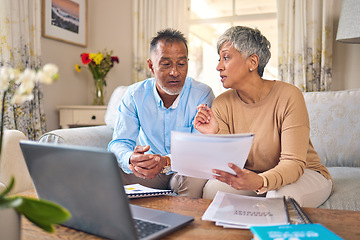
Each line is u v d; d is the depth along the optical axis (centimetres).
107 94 400
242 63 141
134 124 175
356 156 203
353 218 94
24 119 284
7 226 65
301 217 90
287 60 330
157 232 81
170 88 156
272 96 144
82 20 381
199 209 103
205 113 141
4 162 168
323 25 311
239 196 111
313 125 215
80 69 373
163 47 151
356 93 213
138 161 128
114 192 69
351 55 316
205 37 378
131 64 391
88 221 79
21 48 290
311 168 149
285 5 326
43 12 321
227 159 95
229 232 84
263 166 149
